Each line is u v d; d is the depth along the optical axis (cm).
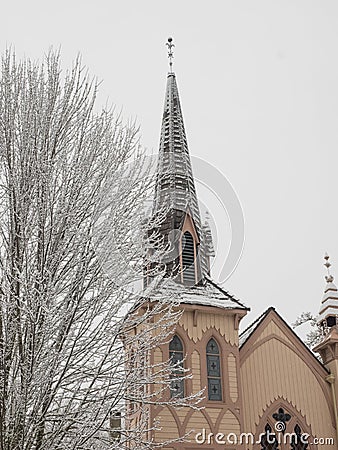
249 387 2328
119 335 1263
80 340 1193
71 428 1166
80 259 1204
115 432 1356
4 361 1115
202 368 2228
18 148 1276
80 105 1363
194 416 2152
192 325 2280
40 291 1123
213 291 2395
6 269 1190
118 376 1241
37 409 1102
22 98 1324
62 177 1260
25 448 1097
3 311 1151
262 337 2428
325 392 2420
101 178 1286
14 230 1206
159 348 2183
